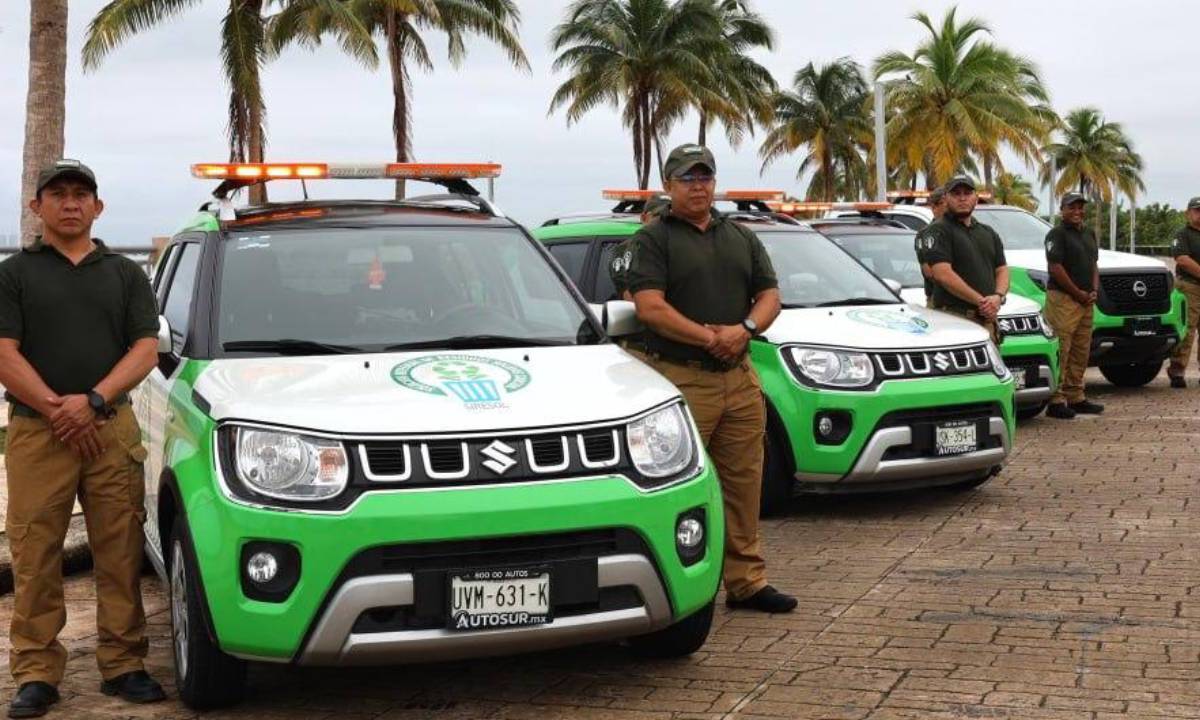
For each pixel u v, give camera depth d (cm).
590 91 5797
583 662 558
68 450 519
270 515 463
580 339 583
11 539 521
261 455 473
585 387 510
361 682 539
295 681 543
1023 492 896
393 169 657
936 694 502
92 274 521
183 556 498
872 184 7612
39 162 1280
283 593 463
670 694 514
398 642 461
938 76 5484
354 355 540
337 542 455
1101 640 562
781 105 7519
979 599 633
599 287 960
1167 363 1806
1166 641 558
